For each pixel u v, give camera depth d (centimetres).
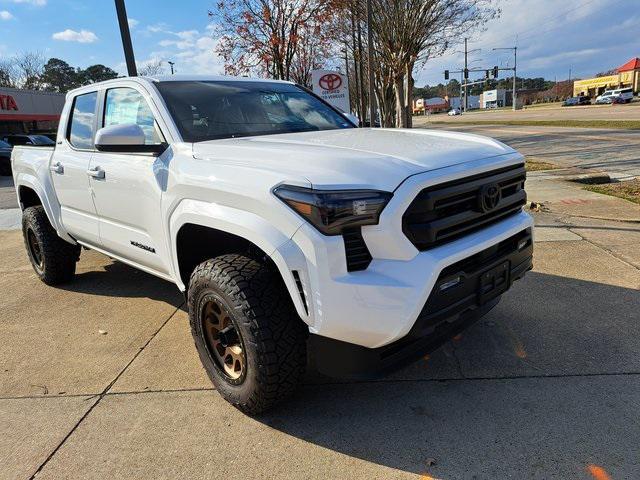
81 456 263
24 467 257
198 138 330
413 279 238
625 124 2411
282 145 299
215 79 407
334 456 254
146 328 414
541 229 634
